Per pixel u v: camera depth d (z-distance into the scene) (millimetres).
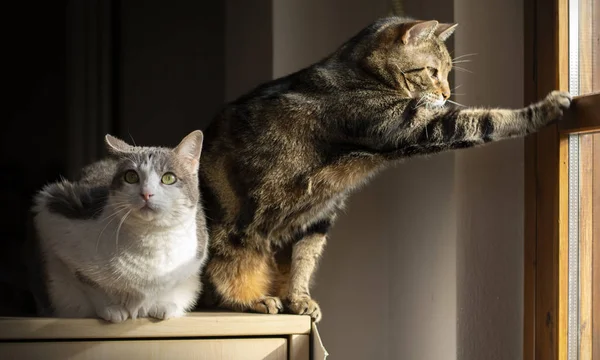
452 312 1754
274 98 1607
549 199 1480
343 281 2162
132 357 1383
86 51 2686
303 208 1606
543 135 1505
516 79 1643
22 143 2670
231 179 1598
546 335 1476
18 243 1851
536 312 1512
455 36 1803
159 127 2678
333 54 1702
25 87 2682
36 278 1500
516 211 1631
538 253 1511
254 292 1608
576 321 1468
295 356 1445
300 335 1449
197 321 1403
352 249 2160
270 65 2180
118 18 2691
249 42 2365
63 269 1419
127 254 1355
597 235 1431
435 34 1686
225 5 2650
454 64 1800
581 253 1469
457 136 1480
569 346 1464
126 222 1349
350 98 1563
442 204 1821
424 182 1925
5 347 1340
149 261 1367
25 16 2689
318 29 2211
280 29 2176
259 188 1569
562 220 1458
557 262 1454
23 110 2676
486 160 1702
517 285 1614
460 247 1738
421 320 1925
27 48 2684
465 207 1734
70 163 2672
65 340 1366
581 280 1468
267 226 1609
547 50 1503
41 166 2672
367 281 2162
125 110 2688
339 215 2113
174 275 1408
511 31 1660
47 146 2682
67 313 1419
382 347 2160
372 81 1600
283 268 1711
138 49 2693
